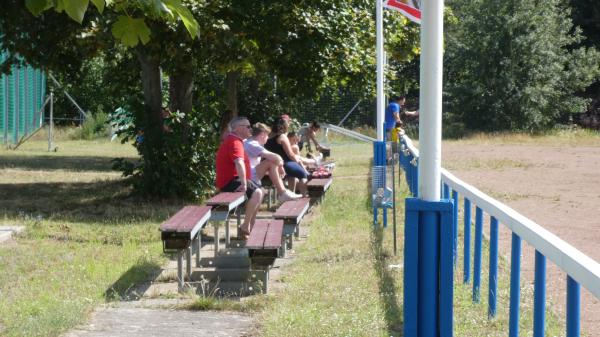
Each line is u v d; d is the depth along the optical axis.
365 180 24.20
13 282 10.18
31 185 22.23
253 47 19.12
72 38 17.59
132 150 39.94
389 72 25.38
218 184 13.77
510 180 24.89
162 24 16.11
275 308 8.77
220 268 11.55
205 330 8.09
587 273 4.74
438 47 5.21
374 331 7.77
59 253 12.18
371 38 22.77
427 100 5.24
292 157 17.95
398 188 20.28
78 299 9.27
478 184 23.55
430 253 5.26
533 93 55.22
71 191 20.75
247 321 8.50
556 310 8.45
